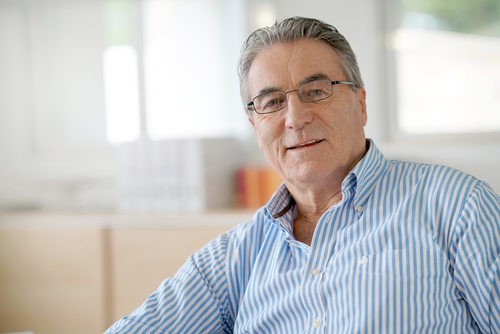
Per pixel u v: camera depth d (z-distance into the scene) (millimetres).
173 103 2924
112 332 1114
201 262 1263
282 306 1065
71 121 3045
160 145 2488
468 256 947
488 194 997
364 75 2543
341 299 988
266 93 1154
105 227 2416
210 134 2877
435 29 2502
